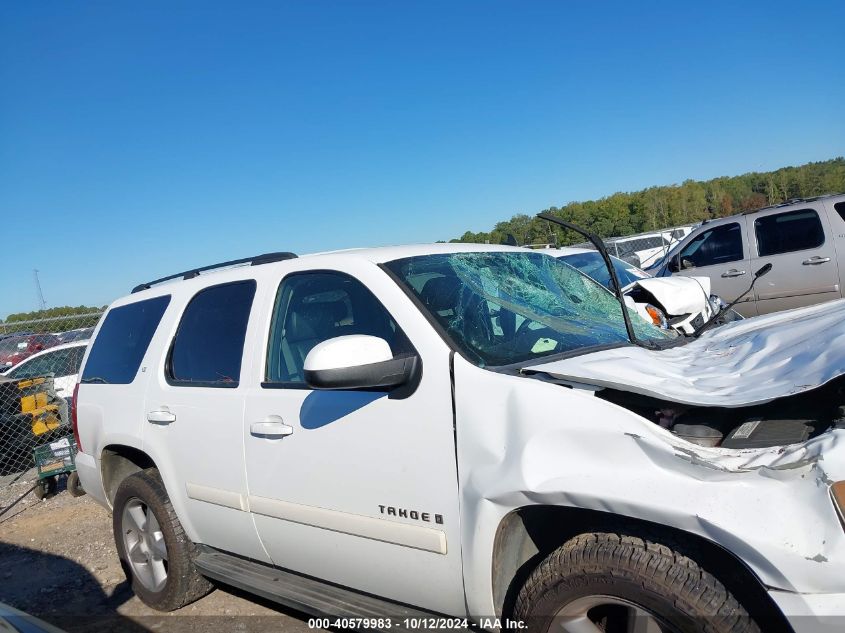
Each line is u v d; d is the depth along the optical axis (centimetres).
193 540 389
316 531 298
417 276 304
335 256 326
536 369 259
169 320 404
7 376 1035
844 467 189
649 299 432
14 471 903
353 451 279
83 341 1133
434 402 259
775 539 187
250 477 328
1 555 581
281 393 318
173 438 374
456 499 249
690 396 240
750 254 1056
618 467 217
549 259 394
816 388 221
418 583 265
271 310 341
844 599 181
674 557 209
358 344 254
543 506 238
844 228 976
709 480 202
